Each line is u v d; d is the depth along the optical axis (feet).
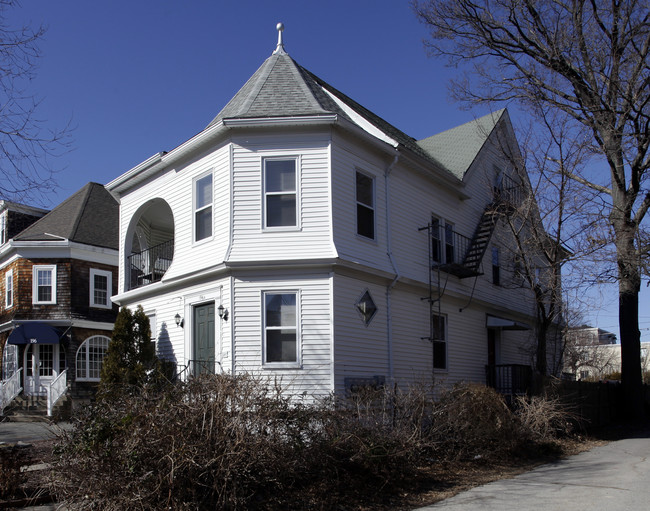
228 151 46.57
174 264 51.11
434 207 58.59
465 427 39.27
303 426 28.81
